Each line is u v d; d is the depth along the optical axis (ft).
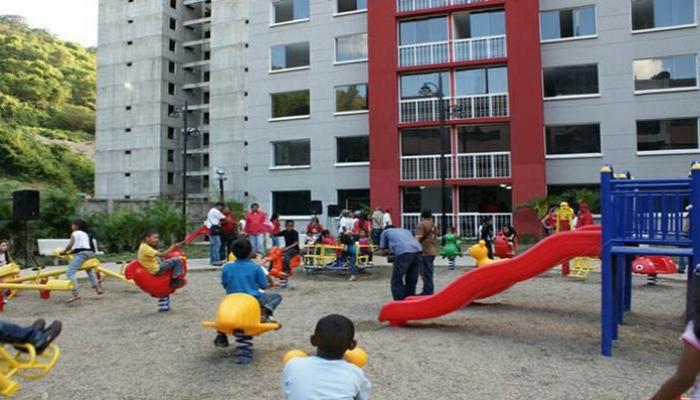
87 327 28.37
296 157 107.04
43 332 13.69
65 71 366.22
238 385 18.44
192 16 200.64
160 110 185.68
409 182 92.32
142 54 189.47
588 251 23.71
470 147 91.50
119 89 191.42
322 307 33.45
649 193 21.62
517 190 86.58
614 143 85.81
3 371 13.38
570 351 22.58
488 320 29.09
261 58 110.52
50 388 18.43
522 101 87.15
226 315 19.49
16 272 38.19
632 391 17.52
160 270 31.37
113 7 195.21
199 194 194.29
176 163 191.62
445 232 72.08
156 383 18.83
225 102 176.14
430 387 17.99
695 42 82.84
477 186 90.68
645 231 21.63
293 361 10.73
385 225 68.54
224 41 178.29
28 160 239.50
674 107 83.25
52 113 329.11
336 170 102.68
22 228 65.62
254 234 56.39
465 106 90.84
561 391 17.52
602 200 22.56
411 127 93.15
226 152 174.40
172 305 34.63
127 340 25.31
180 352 22.93
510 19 88.58
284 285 42.68
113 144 190.49
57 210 70.49
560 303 34.30
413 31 95.61
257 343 24.27
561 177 87.61
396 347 23.18
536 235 84.33
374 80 95.40
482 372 19.61
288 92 107.86
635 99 85.15
